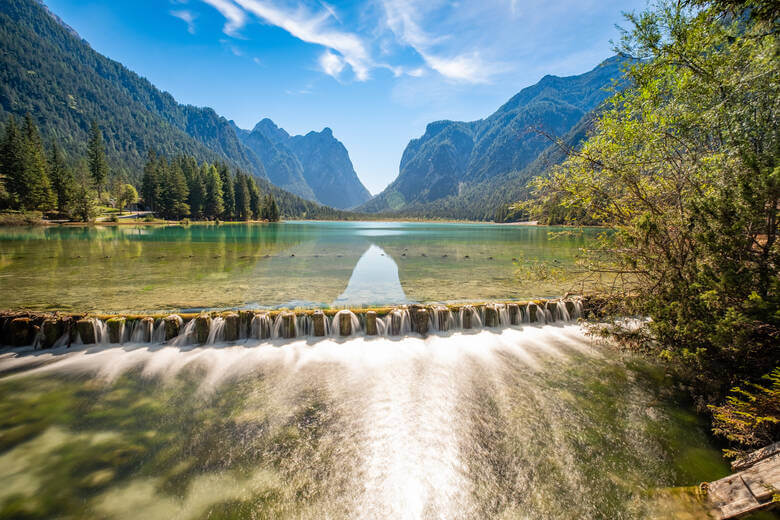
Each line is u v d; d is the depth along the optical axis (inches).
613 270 277.1
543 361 304.8
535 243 1558.8
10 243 1222.3
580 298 422.6
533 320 406.3
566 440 193.6
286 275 694.5
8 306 440.1
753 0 168.4
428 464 177.5
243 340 350.0
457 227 4079.7
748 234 191.5
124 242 1355.8
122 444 195.5
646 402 231.9
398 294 531.8
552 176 295.9
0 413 226.1
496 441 194.2
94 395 248.7
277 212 4827.8
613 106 271.9
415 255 1074.7
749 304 178.4
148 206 3636.8
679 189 227.6
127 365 296.5
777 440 162.7
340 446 192.2
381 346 338.0
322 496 159.2
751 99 187.2
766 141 175.6
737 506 138.4
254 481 168.2
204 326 341.1
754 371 202.7
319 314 358.9
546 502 153.6
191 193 3570.4
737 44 200.1
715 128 209.8
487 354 320.8
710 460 176.2
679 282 224.4
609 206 277.4
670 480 163.8
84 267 753.0
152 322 344.2
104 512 152.3
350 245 1427.2
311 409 229.6
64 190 2655.0
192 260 896.3
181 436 202.4
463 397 242.5
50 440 198.8
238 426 211.5
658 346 262.1
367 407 231.1
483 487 162.6
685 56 221.8
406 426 209.6
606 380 265.7
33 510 153.3
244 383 266.1
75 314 345.7
